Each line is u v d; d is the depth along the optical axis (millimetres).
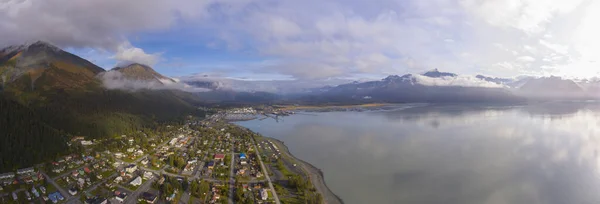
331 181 193500
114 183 177625
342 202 162750
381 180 195000
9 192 159125
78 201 155000
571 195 169625
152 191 169750
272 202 158500
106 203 153500
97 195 161500
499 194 172125
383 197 169125
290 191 174000
